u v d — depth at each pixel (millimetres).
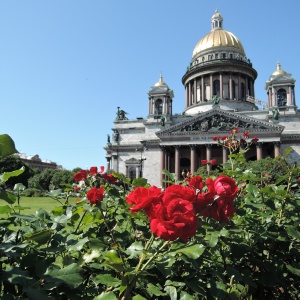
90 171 6980
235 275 4984
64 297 4488
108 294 3717
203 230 4742
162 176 90250
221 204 4055
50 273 3744
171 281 4559
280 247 6691
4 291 4145
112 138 104812
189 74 117375
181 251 3611
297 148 84875
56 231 5223
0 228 5418
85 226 6777
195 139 87438
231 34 119375
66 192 7504
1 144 3424
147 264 3781
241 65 110125
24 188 6062
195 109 110438
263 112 92938
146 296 4609
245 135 11656
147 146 97312
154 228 3260
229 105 105375
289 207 8086
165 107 100312
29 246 4801
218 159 92062
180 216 3139
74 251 5391
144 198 3490
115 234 5922
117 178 7098
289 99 90938
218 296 4180
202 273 5020
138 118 106000
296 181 7855
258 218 7676
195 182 4719
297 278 6930
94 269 5066
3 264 4715
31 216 5262
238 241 5820
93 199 4730
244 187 7406
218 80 112125
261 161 49469
